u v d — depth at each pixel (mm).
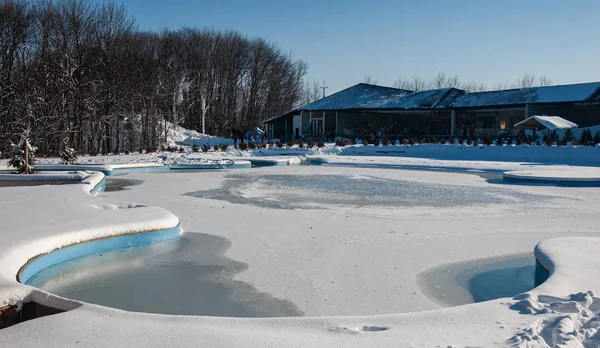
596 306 4773
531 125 32250
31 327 4238
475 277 7219
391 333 4145
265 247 8734
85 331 4148
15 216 9008
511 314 4566
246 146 34469
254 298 6355
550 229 10281
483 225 10656
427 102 41750
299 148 33938
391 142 35125
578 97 35406
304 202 13711
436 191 16203
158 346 3867
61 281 6926
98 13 38000
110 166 22125
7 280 5203
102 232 8258
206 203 13383
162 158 27875
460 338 4016
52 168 21688
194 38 57656
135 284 6828
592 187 17391
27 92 32094
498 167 23891
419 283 6941
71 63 34875
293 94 67438
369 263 7840
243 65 61750
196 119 57531
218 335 4070
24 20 34812
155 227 9008
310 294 6492
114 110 37750
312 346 3867
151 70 42969
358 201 13953
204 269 7504
